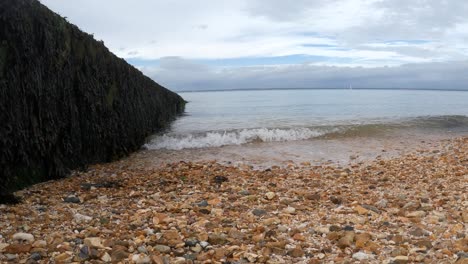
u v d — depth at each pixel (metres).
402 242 0.96
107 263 0.83
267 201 1.35
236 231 1.02
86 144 1.86
